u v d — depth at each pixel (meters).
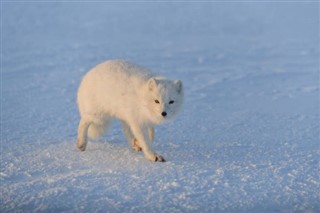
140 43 41.56
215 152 13.95
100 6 72.50
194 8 73.88
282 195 10.68
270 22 57.91
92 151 14.21
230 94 24.23
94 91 13.91
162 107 12.90
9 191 10.94
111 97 13.59
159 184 11.16
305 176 11.80
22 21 54.03
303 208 10.12
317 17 61.97
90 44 40.00
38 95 23.23
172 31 50.34
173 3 80.31
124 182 11.32
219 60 34.22
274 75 29.14
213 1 84.19
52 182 11.38
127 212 9.80
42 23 53.06
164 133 16.56
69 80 26.80
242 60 34.31
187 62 33.19
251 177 11.66
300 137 15.98
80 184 11.23
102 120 14.27
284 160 13.07
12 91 23.98
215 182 11.30
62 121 18.56
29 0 75.88
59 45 38.94
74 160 13.26
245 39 44.88
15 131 16.97
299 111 20.48
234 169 12.22
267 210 10.03
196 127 17.52
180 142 15.28
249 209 10.03
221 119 18.95
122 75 13.63
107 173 11.96
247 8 73.88
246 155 13.58
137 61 32.97
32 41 40.62
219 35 47.69
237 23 57.34
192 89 25.33
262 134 16.44
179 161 12.98
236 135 16.28
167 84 13.24
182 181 11.34
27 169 12.56
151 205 10.09
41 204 10.20
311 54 36.50
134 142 14.32
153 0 83.69
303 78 28.19
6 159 13.43
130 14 64.31
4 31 46.38
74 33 46.62
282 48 39.50
